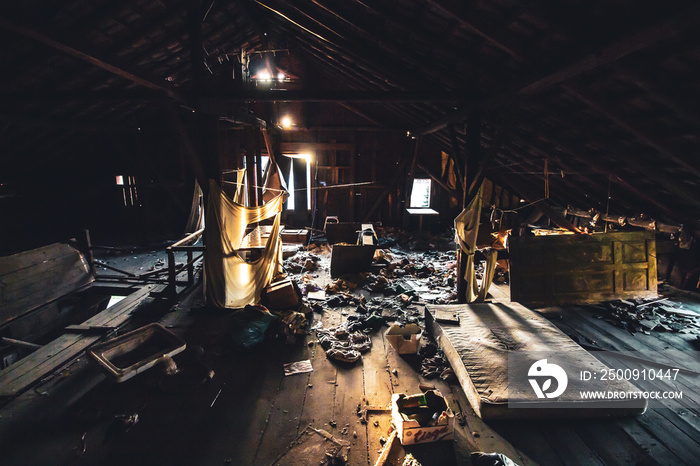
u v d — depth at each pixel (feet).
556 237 17.25
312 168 35.40
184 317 16.40
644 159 12.67
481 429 9.45
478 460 8.11
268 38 29.63
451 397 10.80
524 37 10.16
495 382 10.34
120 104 26.53
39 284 17.28
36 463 8.34
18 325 16.35
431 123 23.07
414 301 18.43
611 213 20.65
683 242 16.62
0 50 14.69
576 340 14.07
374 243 24.70
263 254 19.54
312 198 35.81
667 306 17.34
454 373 11.82
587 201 22.12
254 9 24.08
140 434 9.27
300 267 23.63
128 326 15.58
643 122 10.72
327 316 16.52
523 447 8.82
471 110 15.48
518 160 21.42
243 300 18.06
